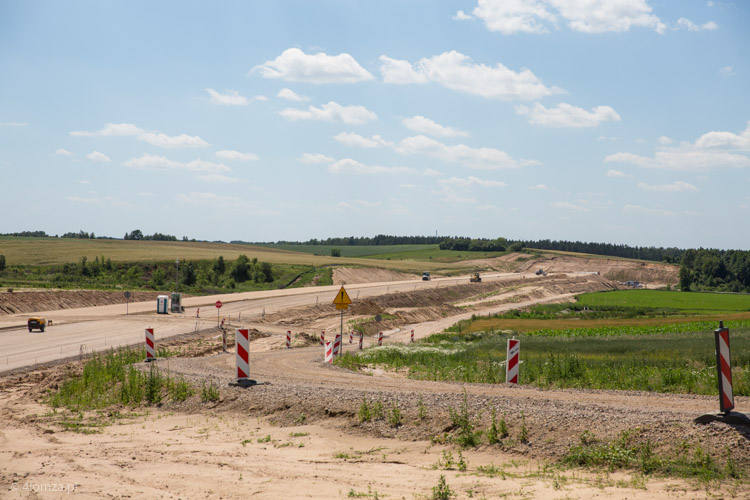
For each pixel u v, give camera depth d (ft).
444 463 32.71
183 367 69.56
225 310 233.14
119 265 403.54
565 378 65.82
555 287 453.58
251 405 48.34
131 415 49.49
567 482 27.96
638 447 31.71
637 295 451.53
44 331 153.99
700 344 103.60
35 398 62.03
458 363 86.63
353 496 27.32
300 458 34.45
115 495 27.73
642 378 62.64
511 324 224.94
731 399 33.86
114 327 166.61
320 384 57.36
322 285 412.57
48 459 34.68
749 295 482.69
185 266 391.86
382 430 39.52
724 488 25.96
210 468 32.50
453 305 321.93
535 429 35.70
